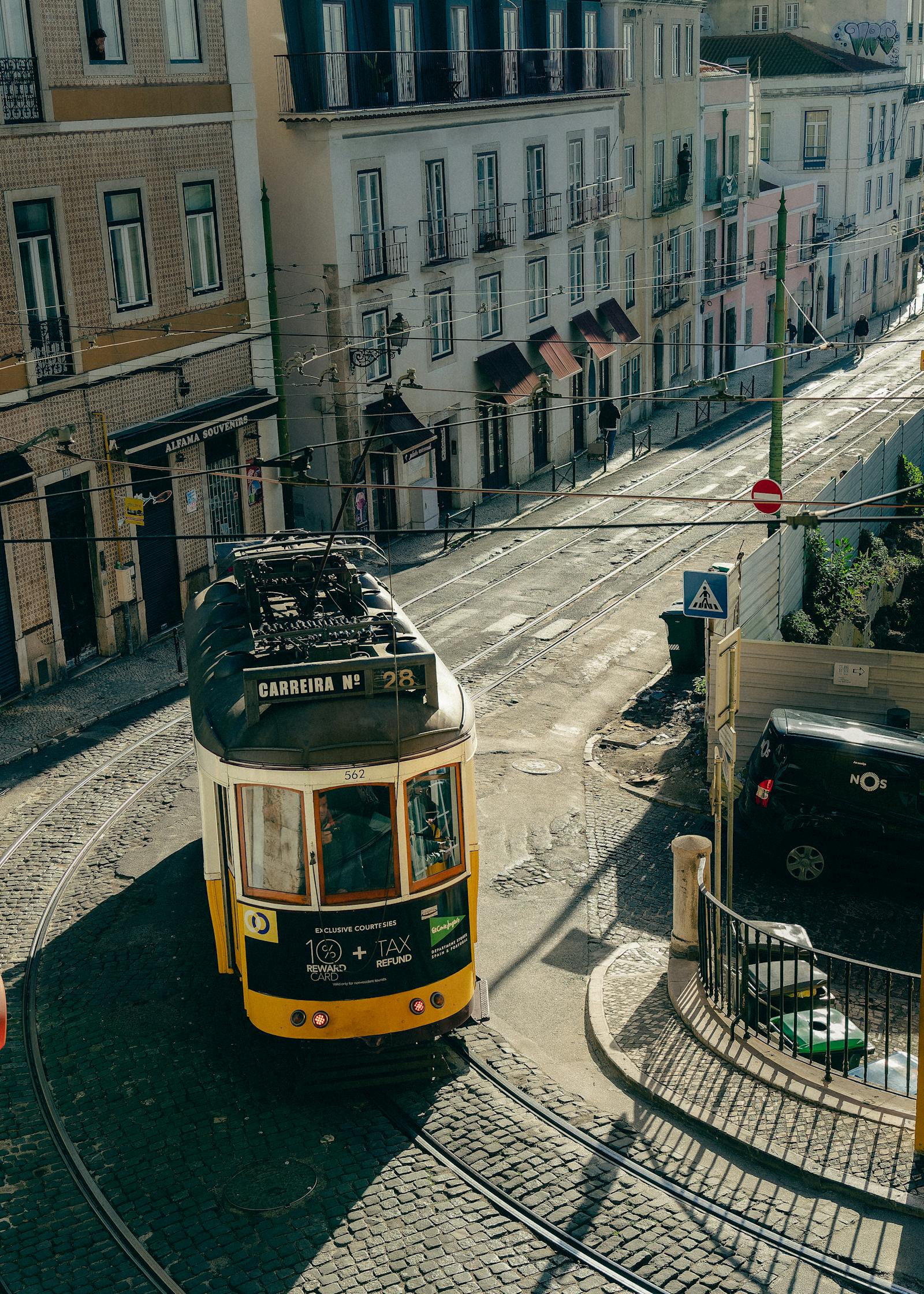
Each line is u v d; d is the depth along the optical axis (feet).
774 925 40.91
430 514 104.47
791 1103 33.42
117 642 75.31
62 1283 28.25
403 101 97.86
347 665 34.35
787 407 151.43
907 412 143.64
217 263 80.48
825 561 76.13
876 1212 29.50
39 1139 33.37
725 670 39.88
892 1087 33.78
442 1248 29.04
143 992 40.47
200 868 49.03
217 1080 35.76
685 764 58.34
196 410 78.69
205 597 47.50
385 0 94.79
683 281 156.35
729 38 214.07
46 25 65.77
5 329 65.16
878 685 55.06
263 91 91.40
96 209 70.18
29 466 66.18
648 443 131.64
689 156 152.46
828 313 208.54
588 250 129.29
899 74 217.97
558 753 60.39
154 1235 29.71
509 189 113.19
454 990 35.04
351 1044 34.83
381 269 97.30
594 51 124.67
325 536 47.42
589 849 50.67
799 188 190.60
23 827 53.26
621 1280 27.81
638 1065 35.40
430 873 34.37
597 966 41.52
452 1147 32.60
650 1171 31.32
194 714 38.99
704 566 90.43
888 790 46.39
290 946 33.71
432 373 104.94
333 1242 29.32
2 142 63.72
